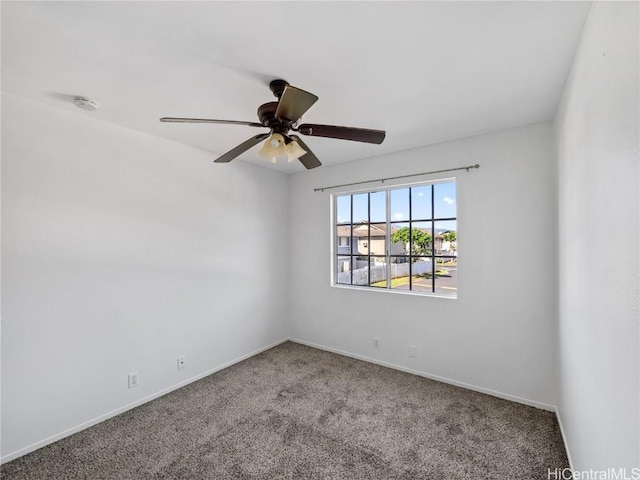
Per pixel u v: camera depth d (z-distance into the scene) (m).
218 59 1.54
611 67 1.00
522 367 2.47
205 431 2.14
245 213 3.47
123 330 2.40
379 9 1.20
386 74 1.69
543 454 1.88
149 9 1.19
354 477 1.72
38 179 1.97
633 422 0.86
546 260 2.36
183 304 2.84
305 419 2.27
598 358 1.19
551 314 2.35
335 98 1.97
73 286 2.13
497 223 2.57
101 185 2.28
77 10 1.20
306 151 2.04
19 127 1.90
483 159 2.63
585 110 1.33
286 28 1.31
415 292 3.12
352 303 3.48
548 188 2.35
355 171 3.43
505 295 2.54
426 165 2.93
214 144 2.85
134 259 2.48
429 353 2.95
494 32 1.35
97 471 1.77
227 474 1.74
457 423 2.21
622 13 0.91
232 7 1.18
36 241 1.96
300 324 3.96
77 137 2.15
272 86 1.77
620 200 0.94
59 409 2.05
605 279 1.10
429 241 3.05
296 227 3.98
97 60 1.54
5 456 1.83
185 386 2.80
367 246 3.48
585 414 1.42
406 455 1.89
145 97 1.93
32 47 1.43
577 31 1.34
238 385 2.82
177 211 2.79
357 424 2.21
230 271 3.30
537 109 2.14
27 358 1.92
